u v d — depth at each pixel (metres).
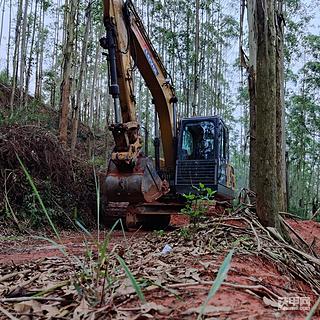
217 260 3.18
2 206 7.87
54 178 8.96
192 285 2.37
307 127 30.39
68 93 12.91
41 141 9.05
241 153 39.22
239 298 2.21
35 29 25.83
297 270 3.55
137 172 7.24
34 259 4.33
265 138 4.60
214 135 8.84
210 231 4.21
